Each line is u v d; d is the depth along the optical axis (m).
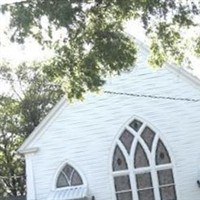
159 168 26.08
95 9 15.50
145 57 26.70
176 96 26.36
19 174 44.41
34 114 42.94
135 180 26.12
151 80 26.59
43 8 14.40
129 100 26.62
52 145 26.59
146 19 15.63
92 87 16.52
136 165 26.27
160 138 26.23
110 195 26.03
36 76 42.62
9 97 42.91
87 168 26.30
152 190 26.02
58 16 14.36
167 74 26.53
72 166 26.39
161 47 16.83
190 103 26.27
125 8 15.18
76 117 26.70
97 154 26.39
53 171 26.39
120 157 26.39
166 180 26.02
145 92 26.55
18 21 14.59
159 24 16.03
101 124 26.59
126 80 26.69
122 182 26.20
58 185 26.28
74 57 16.05
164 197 25.88
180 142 26.08
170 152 26.05
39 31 15.35
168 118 26.31
